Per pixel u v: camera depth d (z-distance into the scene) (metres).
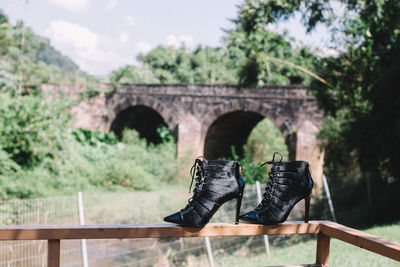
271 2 9.87
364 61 10.40
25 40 50.75
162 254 6.14
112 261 5.61
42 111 13.97
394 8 9.47
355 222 10.58
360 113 10.49
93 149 20.16
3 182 11.05
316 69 11.51
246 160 15.39
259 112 22.52
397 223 8.37
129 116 30.61
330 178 13.64
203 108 25.12
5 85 21.89
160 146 25.23
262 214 2.23
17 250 5.05
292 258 6.45
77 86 29.80
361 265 4.56
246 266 6.13
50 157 14.39
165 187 18.06
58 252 2.02
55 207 7.76
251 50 11.65
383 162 10.31
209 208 2.08
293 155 20.98
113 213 7.85
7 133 12.48
